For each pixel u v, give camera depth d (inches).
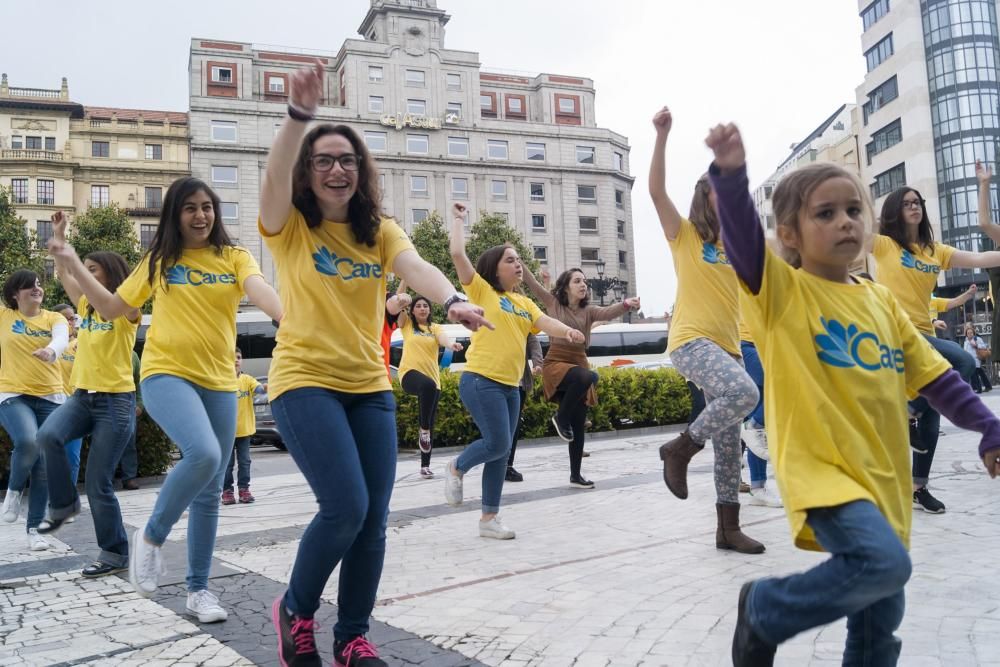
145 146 2039.9
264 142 2137.1
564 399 281.7
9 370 230.5
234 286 147.6
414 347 367.2
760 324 81.3
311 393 103.0
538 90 2647.6
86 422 185.2
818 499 72.6
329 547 99.2
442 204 2297.0
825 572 71.6
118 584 169.0
